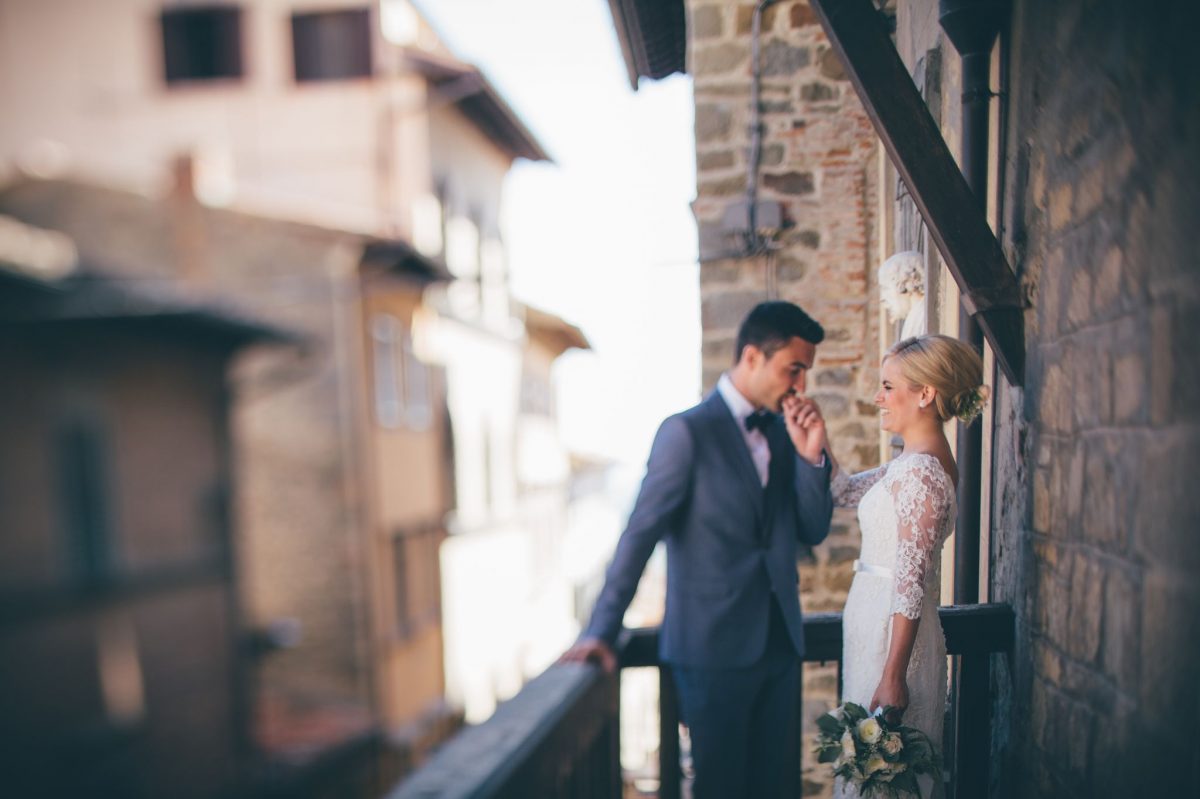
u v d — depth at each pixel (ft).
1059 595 6.14
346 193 42.16
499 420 51.93
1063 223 6.03
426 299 41.16
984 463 8.44
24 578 23.52
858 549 14.62
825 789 14.34
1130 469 4.91
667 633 6.32
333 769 31.17
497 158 52.80
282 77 42.86
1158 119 4.51
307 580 34.63
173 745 27.43
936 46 10.43
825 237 14.87
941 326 10.23
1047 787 6.33
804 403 6.41
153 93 44.09
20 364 23.90
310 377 34.35
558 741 4.34
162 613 27.63
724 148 15.06
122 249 34.94
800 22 14.82
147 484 27.55
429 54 41.45
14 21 45.27
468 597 45.73
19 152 40.96
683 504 6.20
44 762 23.59
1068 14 5.93
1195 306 4.11
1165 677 4.47
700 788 6.16
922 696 6.37
